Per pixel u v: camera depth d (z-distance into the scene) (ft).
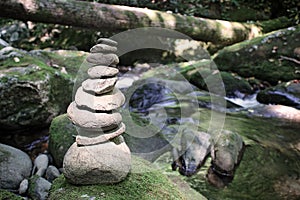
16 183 6.19
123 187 4.29
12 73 7.59
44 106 7.70
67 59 11.71
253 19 18.01
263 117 9.73
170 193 4.55
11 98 7.30
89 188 4.22
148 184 4.53
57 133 7.02
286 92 11.10
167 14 14.10
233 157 6.70
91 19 12.72
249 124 9.08
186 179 6.33
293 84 11.33
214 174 6.49
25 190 6.05
